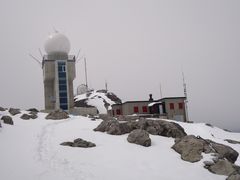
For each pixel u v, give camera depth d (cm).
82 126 2594
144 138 1892
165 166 1498
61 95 5009
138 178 1313
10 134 2127
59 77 5062
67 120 2984
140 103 5075
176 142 1842
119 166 1466
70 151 1717
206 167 1514
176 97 4962
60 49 5309
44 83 5344
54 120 2952
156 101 5119
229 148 1864
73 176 1302
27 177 1272
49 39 5347
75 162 1515
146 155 1666
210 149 1744
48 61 5128
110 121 2350
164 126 2236
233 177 1305
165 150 1794
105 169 1414
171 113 4869
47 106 5241
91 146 1830
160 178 1330
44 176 1289
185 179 1338
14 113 3072
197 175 1400
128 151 1733
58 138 2077
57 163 1492
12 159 1523
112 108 5388
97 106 7838
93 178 1285
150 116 4725
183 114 4916
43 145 1866
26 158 1556
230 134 4178
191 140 1752
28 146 1817
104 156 1628
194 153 1634
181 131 2253
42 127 2514
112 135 2164
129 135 1988
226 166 1470
